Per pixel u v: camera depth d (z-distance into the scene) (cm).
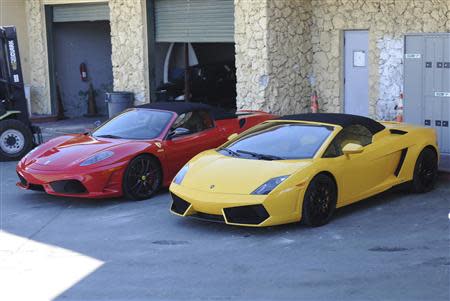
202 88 2070
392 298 595
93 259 741
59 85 2166
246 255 735
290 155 861
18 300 621
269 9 1466
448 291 608
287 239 788
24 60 2161
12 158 1441
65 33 2177
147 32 1800
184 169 888
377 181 923
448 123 1273
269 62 1479
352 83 1502
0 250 789
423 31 1344
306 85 1559
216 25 1655
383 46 1419
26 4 2145
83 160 980
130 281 664
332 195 848
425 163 1007
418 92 1302
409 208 924
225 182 816
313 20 1542
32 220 927
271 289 627
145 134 1066
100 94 2275
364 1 1438
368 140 920
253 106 1514
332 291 617
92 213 952
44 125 2008
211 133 1116
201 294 621
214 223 872
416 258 707
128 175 995
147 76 1814
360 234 804
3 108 1438
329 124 899
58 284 662
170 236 822
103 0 1920
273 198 781
